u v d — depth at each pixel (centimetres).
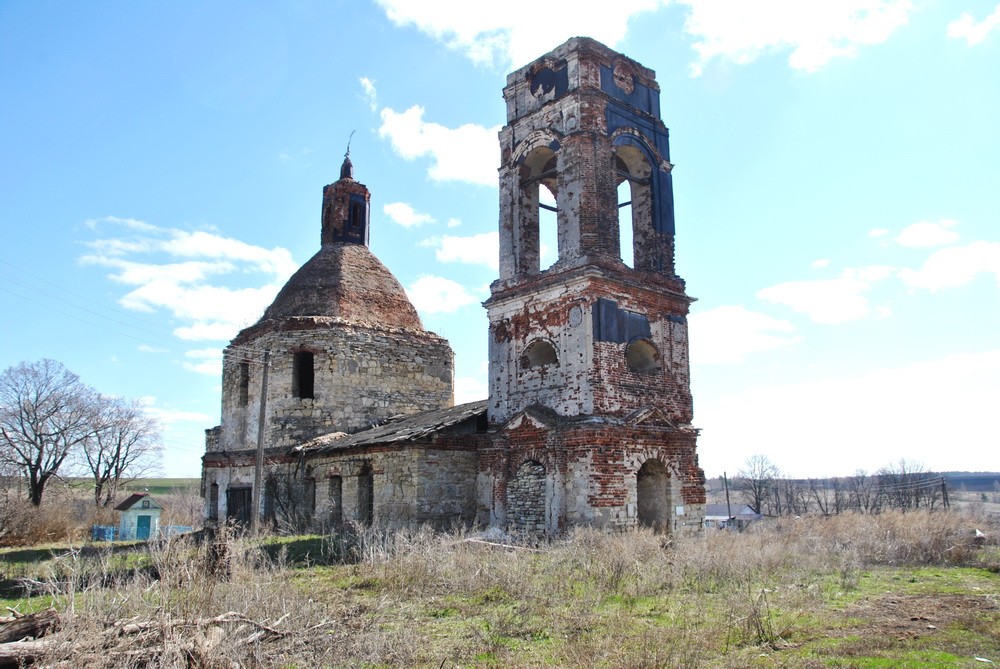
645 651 834
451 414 2509
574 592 1266
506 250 2362
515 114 2419
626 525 1936
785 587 1332
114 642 755
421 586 1318
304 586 1357
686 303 2319
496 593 1258
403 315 3375
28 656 702
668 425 2127
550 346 2261
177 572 1019
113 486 5341
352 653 870
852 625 1039
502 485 2159
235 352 3253
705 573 1421
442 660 866
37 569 1234
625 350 2109
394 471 2298
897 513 2659
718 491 11900
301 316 3012
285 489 2784
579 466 1945
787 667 816
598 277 2058
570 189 2175
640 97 2389
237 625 880
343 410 2945
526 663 856
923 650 889
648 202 2353
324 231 3591
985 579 1501
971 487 15075
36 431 4753
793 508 7450
